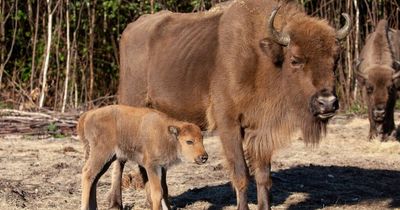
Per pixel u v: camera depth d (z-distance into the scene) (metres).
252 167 21.67
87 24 46.00
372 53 35.00
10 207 22.05
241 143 21.27
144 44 24.36
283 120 20.86
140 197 24.05
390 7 49.91
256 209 22.69
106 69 47.81
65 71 45.53
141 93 24.44
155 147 20.02
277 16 21.14
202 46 22.28
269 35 20.20
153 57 23.91
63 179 26.05
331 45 19.91
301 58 19.86
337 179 27.11
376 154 32.34
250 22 21.34
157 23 24.30
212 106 21.84
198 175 27.00
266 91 20.81
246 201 21.12
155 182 20.16
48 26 44.12
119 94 25.53
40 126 36.94
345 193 25.19
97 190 24.70
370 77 33.88
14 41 45.06
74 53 44.94
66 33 45.53
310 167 29.00
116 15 46.72
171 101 23.08
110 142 20.56
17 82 46.97
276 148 21.17
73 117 39.62
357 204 23.81
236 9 21.83
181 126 20.09
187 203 23.36
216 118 21.58
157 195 20.14
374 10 48.28
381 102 33.38
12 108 43.03
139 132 20.25
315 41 19.83
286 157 31.12
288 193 24.97
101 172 20.73
